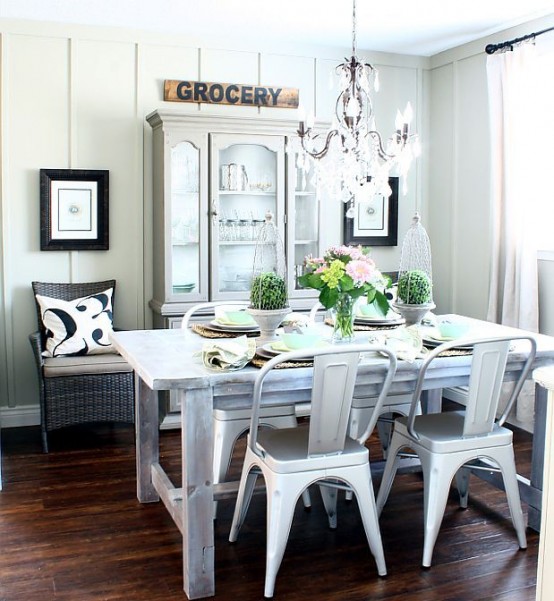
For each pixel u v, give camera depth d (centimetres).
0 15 416
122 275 460
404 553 274
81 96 440
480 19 420
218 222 439
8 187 431
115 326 461
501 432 275
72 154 441
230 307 352
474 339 252
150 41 450
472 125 479
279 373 241
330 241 498
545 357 285
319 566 264
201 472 238
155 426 321
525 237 414
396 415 388
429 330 296
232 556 272
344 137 310
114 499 327
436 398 365
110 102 446
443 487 262
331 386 236
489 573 258
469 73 480
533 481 295
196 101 459
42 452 395
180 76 459
